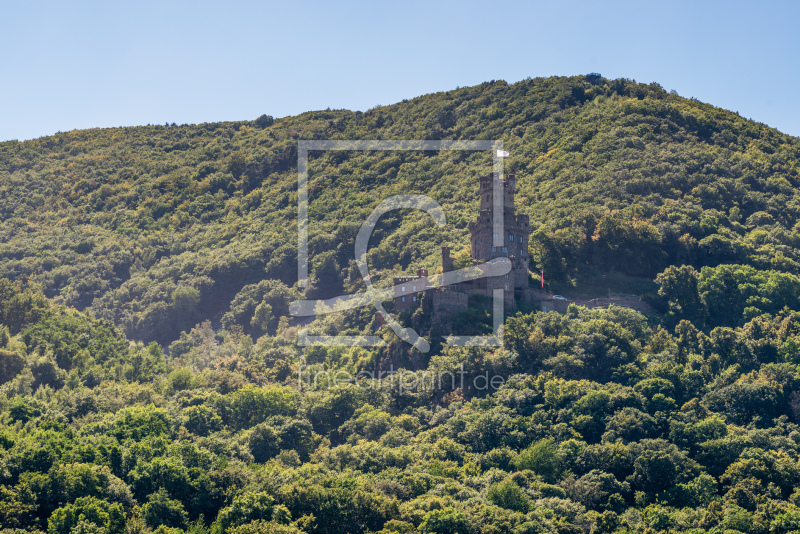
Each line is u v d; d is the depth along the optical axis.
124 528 155.25
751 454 183.50
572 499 176.38
